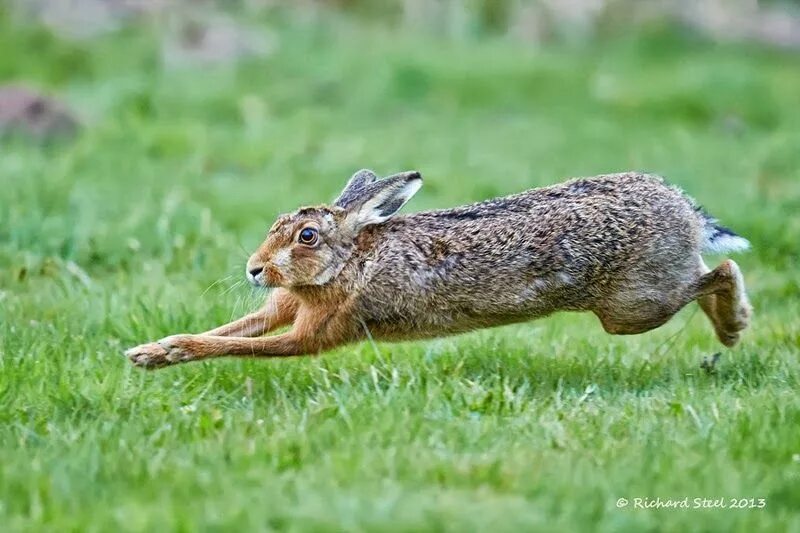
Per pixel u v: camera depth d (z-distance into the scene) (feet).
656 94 92.27
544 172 68.69
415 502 25.95
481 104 91.20
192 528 24.68
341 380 35.06
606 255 36.29
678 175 68.13
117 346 37.76
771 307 46.32
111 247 48.34
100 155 66.49
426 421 31.22
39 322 39.42
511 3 115.55
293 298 37.14
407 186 36.24
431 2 114.73
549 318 44.11
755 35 119.96
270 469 27.91
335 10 113.50
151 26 97.40
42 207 53.31
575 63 103.24
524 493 26.91
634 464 28.60
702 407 32.99
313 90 89.71
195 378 35.01
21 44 91.20
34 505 25.75
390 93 90.48
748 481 28.14
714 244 38.19
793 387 35.60
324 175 65.87
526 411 32.68
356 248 35.96
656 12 118.01
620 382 36.06
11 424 30.83
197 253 47.96
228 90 85.56
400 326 36.60
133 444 29.27
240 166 67.31
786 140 78.64
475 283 36.19
